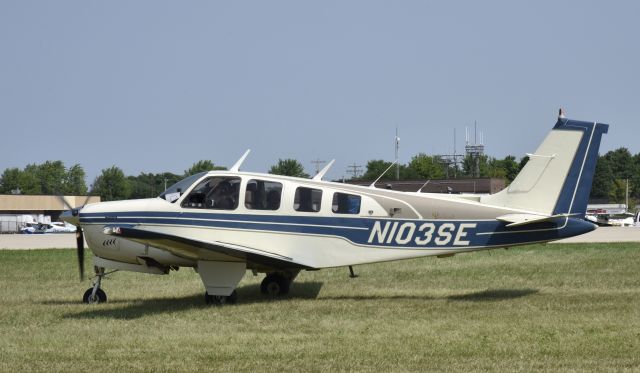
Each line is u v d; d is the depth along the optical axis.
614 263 46.09
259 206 32.38
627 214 179.62
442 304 30.53
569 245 61.94
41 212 189.62
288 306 30.62
